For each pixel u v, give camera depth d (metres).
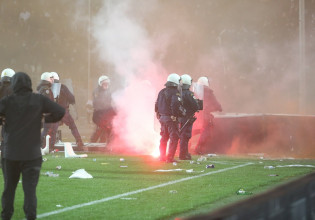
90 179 36.59
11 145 21.72
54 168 43.25
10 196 22.30
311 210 13.30
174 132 48.47
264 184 34.91
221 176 38.81
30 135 21.84
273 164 48.34
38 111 22.05
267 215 11.11
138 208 26.42
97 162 48.38
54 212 25.25
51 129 59.06
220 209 10.25
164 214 24.92
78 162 48.09
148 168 43.84
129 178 37.38
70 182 35.00
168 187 33.19
